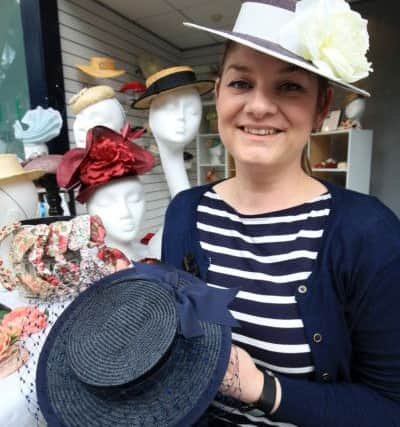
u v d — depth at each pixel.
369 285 0.49
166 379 0.40
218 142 3.11
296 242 0.56
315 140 2.53
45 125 1.71
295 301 0.54
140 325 0.43
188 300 0.44
